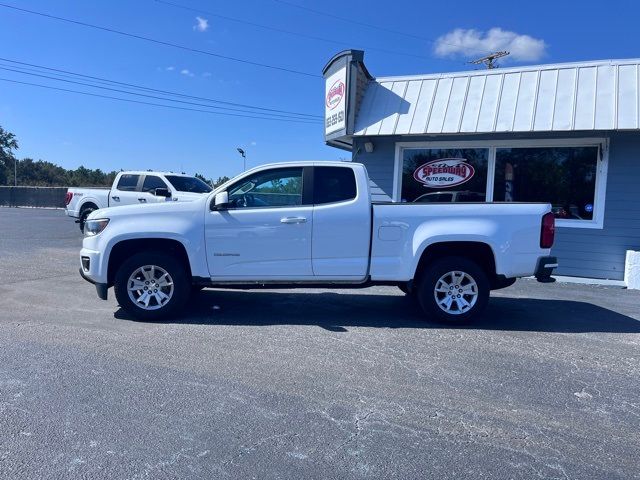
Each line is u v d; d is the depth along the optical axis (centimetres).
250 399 413
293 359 511
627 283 975
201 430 361
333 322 659
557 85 1041
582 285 998
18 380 439
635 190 1034
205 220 646
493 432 370
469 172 1162
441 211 650
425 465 324
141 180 1548
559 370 500
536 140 1099
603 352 561
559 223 1088
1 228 1812
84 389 424
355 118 1173
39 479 298
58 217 2447
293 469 316
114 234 641
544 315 730
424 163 1191
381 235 650
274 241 648
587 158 1078
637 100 972
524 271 647
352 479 307
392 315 703
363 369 488
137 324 628
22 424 362
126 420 372
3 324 610
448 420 387
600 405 422
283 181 666
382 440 354
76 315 662
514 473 318
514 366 508
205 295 806
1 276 916
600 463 332
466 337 605
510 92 1071
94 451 330
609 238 1057
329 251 651
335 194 658
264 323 645
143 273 643
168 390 427
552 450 347
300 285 664
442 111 1102
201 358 507
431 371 488
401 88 1167
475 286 650
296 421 378
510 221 643
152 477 304
